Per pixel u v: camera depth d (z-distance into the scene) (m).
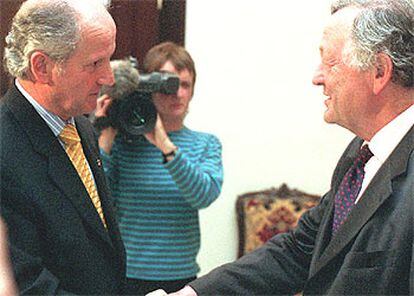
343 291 1.42
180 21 3.44
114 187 2.46
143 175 2.44
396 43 1.44
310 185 3.74
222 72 3.61
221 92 3.62
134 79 2.41
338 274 1.44
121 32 3.25
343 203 1.58
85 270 1.57
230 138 3.66
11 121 1.55
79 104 1.60
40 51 1.54
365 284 1.40
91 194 1.68
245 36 3.62
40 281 1.46
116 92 2.40
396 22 1.44
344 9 1.51
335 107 1.53
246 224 3.60
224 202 3.66
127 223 2.44
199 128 3.62
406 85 1.47
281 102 3.69
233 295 1.78
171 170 2.37
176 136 2.53
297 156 3.72
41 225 1.51
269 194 3.63
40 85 1.58
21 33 1.57
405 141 1.46
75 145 1.67
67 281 1.55
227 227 3.67
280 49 3.66
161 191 2.43
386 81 1.46
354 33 1.47
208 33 3.56
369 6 1.47
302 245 1.78
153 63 2.54
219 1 3.55
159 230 2.43
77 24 1.54
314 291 1.54
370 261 1.41
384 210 1.43
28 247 1.48
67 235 1.54
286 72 3.67
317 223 1.75
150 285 2.43
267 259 1.80
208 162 2.53
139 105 2.40
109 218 1.72
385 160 1.46
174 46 2.57
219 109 3.63
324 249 1.59
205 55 3.58
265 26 3.63
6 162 1.50
